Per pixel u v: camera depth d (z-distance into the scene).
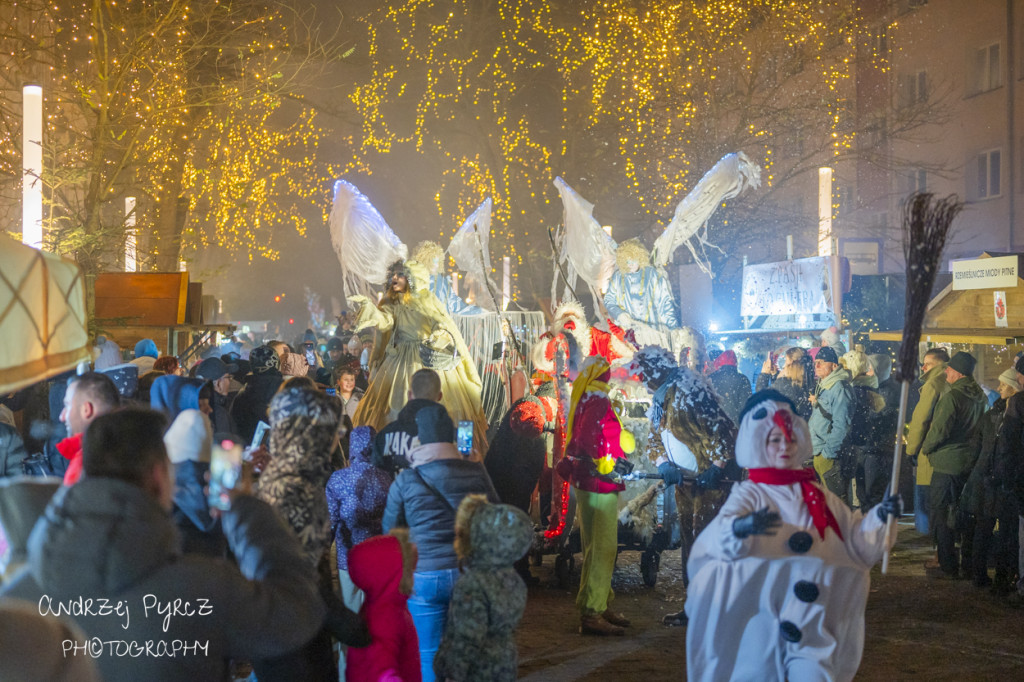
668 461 6.30
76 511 2.34
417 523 4.42
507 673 3.92
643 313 10.32
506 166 29.81
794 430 3.96
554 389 7.99
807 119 25.64
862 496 10.12
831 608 3.85
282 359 8.11
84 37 15.80
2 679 1.85
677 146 24.19
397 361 9.61
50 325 3.39
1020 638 6.27
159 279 12.49
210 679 2.46
